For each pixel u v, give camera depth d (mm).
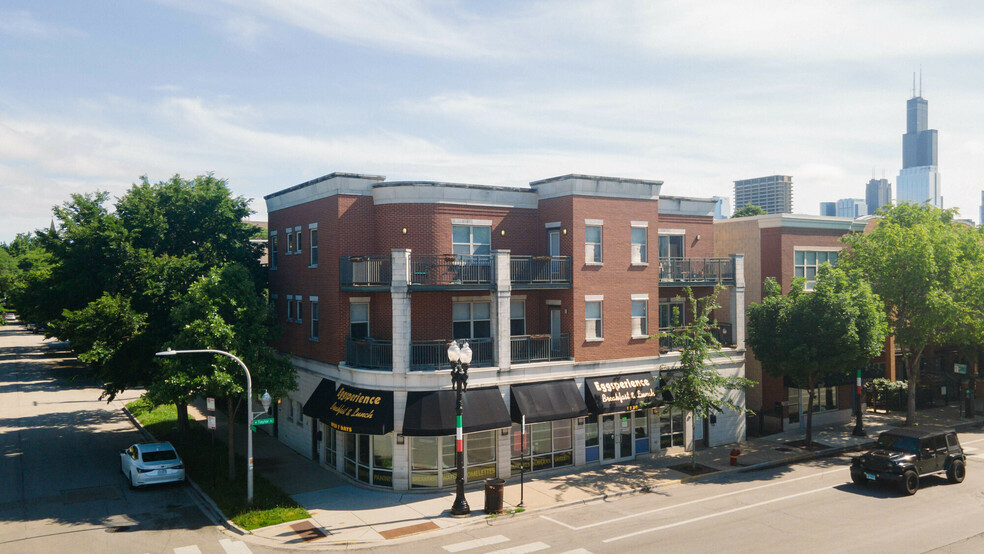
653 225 28125
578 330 25797
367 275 24078
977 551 16391
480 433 23484
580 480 23828
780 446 29000
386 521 19547
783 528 18438
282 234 31219
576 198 25844
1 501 21594
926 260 30891
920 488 22469
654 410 27562
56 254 29734
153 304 28219
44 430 32906
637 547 17109
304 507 20891
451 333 25469
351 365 24578
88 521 19641
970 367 35781
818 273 28859
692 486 23250
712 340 26641
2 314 118250
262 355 23984
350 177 25578
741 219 34188
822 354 27203
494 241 26594
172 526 19250
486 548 17266
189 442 29859
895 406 37594
